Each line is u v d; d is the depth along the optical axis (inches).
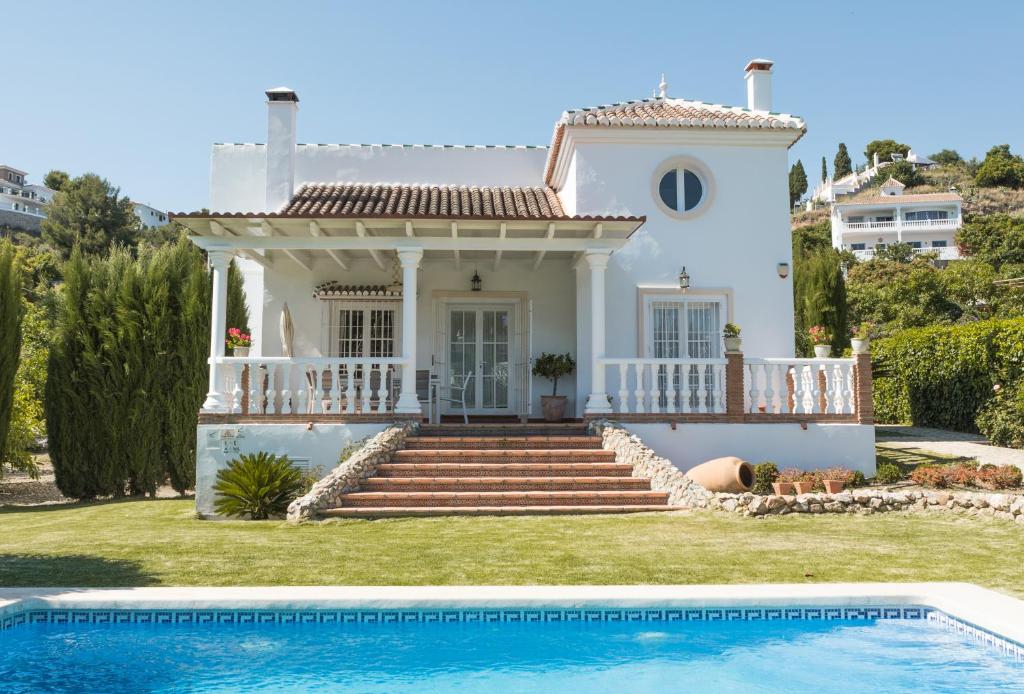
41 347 886.4
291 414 576.7
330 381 707.4
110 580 314.7
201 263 744.3
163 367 717.9
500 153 850.1
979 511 457.1
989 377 726.5
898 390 938.7
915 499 477.1
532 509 478.6
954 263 2551.7
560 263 744.3
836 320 1074.7
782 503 467.5
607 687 239.8
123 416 705.0
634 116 698.8
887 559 351.6
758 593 288.4
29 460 791.7
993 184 4488.2
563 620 284.4
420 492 500.1
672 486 498.0
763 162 702.5
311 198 721.0
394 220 575.5
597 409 597.6
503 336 759.1
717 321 689.6
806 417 596.7
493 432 586.6
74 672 250.2
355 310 735.7
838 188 5044.3
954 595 286.2
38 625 283.6
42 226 2315.5
